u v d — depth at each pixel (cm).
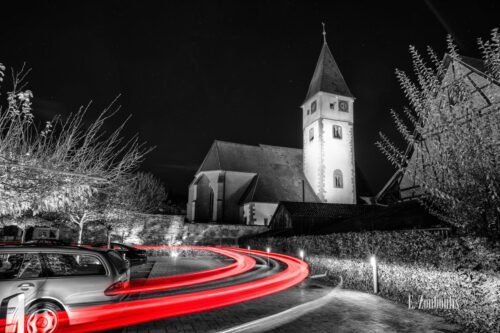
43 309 598
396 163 938
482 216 737
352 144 4838
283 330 670
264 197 4447
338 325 706
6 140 670
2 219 1714
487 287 671
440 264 803
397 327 694
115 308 659
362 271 1168
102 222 2628
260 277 1434
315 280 1384
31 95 666
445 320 749
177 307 855
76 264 647
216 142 5059
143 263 2086
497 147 714
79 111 776
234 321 733
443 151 784
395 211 1884
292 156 5388
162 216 3372
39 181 652
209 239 3538
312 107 5003
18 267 609
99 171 818
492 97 787
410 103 880
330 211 3178
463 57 1695
